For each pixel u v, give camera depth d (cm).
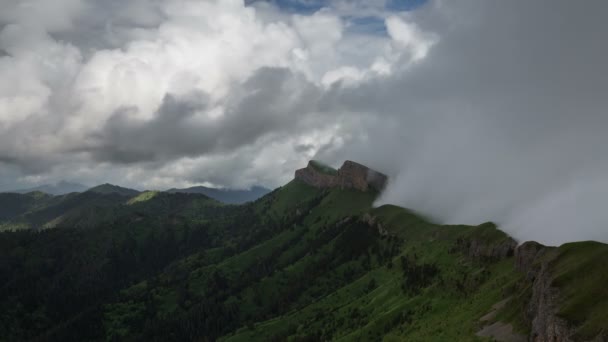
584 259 13925
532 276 16812
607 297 11900
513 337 14788
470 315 18600
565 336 11769
